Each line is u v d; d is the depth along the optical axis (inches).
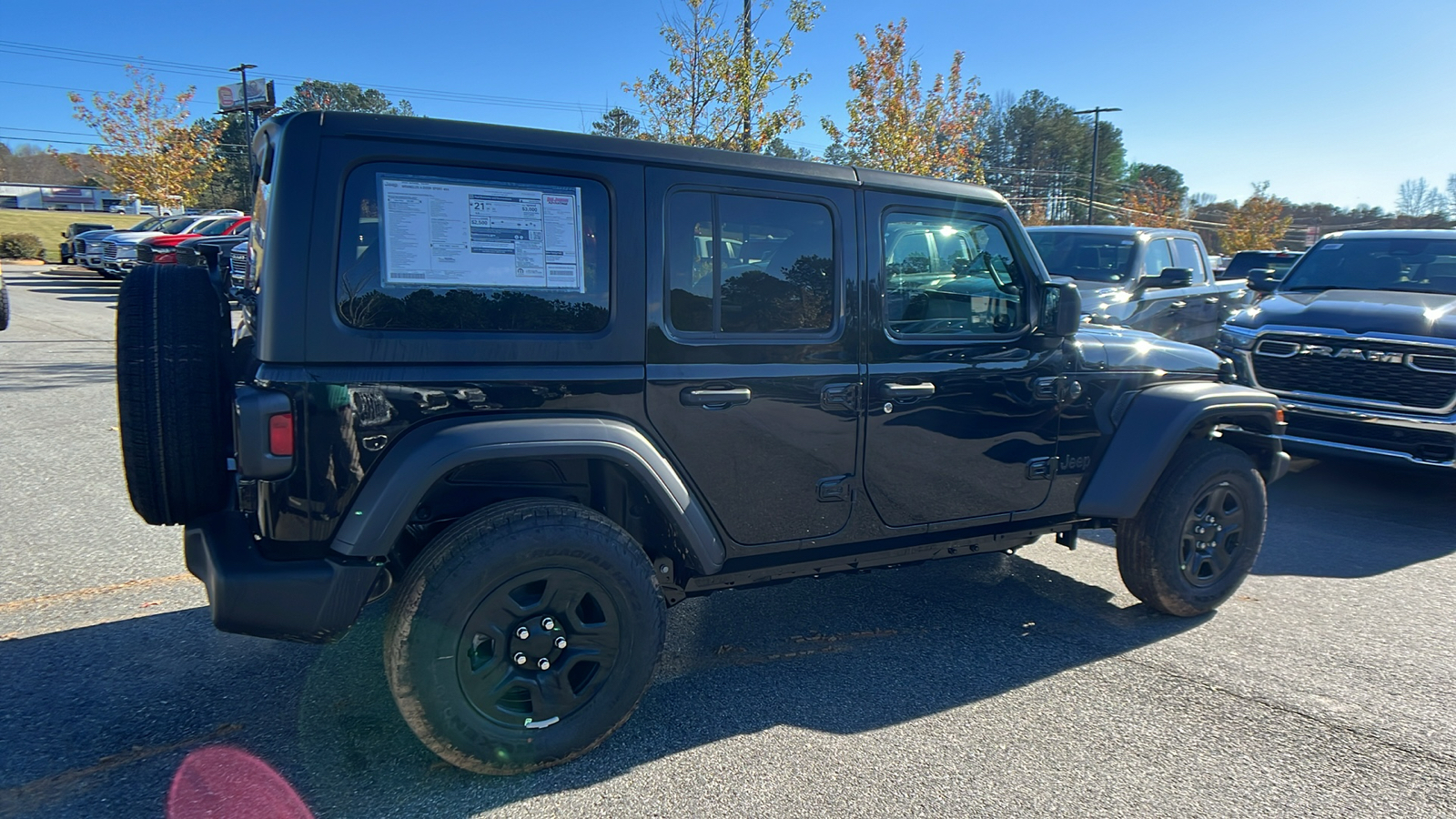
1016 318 147.7
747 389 121.2
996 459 146.0
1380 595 182.1
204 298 111.3
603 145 112.2
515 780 110.1
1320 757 119.3
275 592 97.7
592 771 112.6
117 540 192.1
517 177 107.3
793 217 125.3
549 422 106.7
